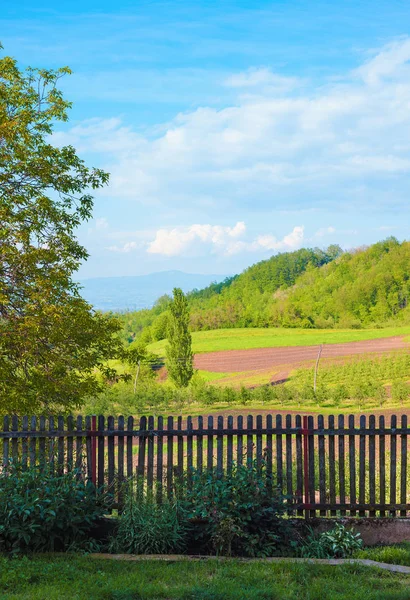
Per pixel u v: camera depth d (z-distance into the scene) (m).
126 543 7.71
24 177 14.93
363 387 40.25
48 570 6.57
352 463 8.43
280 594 5.89
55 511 7.37
